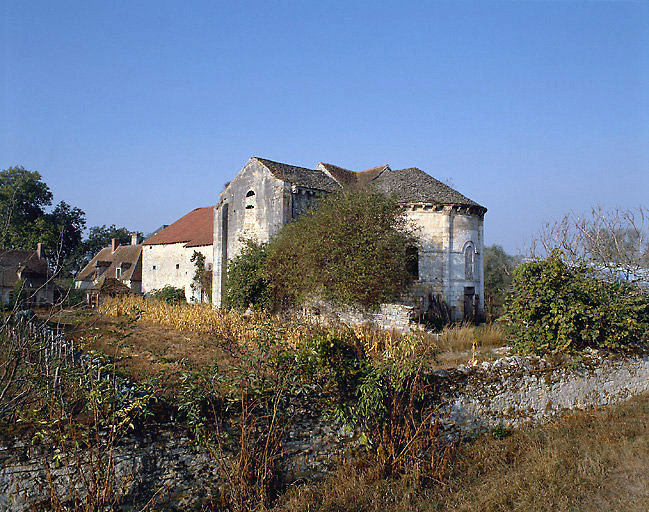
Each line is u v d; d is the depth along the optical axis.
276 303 22.16
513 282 13.12
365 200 20.48
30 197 47.12
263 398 7.45
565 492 6.94
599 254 20.92
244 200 26.77
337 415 7.98
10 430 5.79
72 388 6.62
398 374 8.30
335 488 7.32
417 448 8.04
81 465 5.99
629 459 8.06
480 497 6.96
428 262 23.22
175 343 16.42
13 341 6.86
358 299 19.11
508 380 10.26
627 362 12.52
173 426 6.70
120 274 46.16
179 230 41.56
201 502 6.73
